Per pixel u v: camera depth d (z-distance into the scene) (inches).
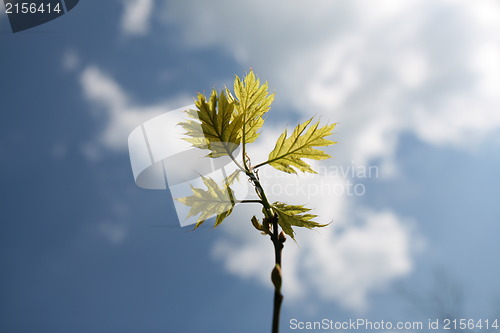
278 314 30.5
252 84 33.5
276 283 30.8
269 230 32.3
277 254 31.9
